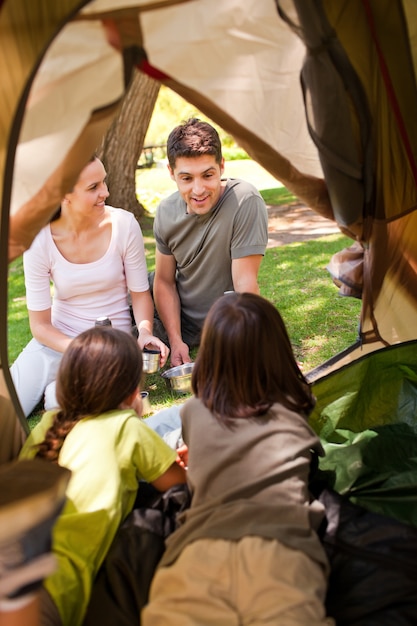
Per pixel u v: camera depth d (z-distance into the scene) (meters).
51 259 3.03
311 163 2.07
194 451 1.75
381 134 2.06
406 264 2.37
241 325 1.80
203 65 1.81
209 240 3.20
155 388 3.30
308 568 1.50
